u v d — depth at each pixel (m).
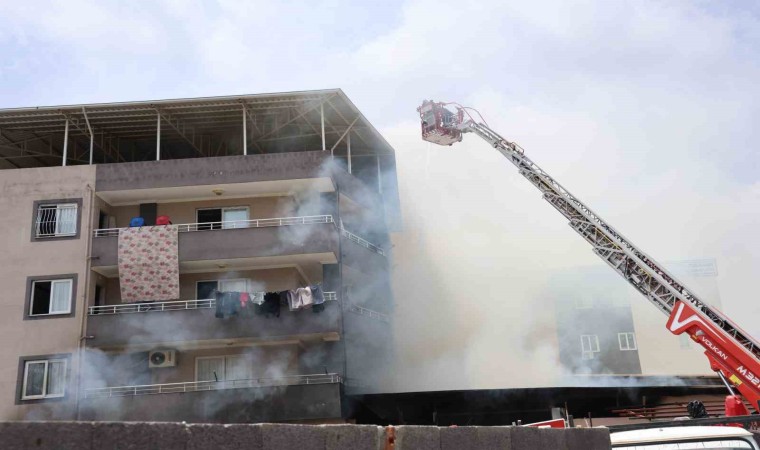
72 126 30.59
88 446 3.69
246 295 27.44
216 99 29.44
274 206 30.56
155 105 29.67
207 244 28.48
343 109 31.09
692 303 17.98
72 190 29.36
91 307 28.33
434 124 23.22
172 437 4.04
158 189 29.48
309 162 29.75
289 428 4.71
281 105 30.39
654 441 7.72
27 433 3.50
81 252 28.66
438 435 6.00
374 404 28.52
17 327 27.86
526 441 6.96
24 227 28.98
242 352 28.41
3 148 32.31
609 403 29.00
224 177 29.55
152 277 28.42
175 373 28.19
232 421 26.25
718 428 7.73
